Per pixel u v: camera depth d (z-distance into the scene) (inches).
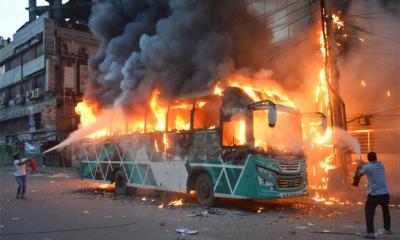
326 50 551.8
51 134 1439.5
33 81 1589.6
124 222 360.8
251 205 461.4
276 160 415.2
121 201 515.5
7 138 1812.3
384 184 297.3
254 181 403.5
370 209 293.9
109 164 608.1
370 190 296.2
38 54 1555.1
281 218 377.4
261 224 347.9
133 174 558.6
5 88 1854.1
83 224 351.6
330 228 327.0
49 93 1465.3
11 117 1776.6
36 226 343.3
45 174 1122.0
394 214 394.9
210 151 447.5
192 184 470.6
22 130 1726.1
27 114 1630.2
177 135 491.2
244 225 343.9
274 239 287.6
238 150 417.1
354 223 348.8
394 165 610.9
